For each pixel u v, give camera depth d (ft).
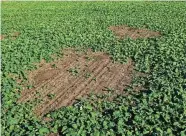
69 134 34.71
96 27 85.40
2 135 35.68
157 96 42.52
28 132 35.60
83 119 37.60
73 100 45.16
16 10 128.36
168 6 121.29
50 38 74.59
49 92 48.14
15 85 48.42
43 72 55.67
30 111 41.37
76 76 53.83
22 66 56.29
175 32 77.00
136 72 53.93
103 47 66.95
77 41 71.92
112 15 103.86
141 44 67.87
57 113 39.88
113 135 34.47
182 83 46.11
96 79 52.06
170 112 38.09
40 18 104.99
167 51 60.64
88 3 140.36
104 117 38.34
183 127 35.06
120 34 78.74
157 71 52.19
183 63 54.29
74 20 97.19
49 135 35.91
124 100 42.98
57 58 61.82
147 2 137.39
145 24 88.38
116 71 55.26
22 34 80.89
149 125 35.78
